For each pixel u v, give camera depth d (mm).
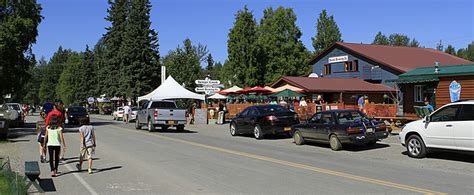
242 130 22891
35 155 15594
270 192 8953
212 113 38812
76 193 9172
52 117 11461
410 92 26844
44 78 132500
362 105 25641
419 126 13891
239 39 56031
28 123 40125
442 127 13133
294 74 61375
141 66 58062
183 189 9367
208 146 18094
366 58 44188
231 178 10594
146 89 57906
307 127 17938
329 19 77250
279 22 62344
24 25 28859
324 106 26938
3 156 15258
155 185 9859
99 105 81438
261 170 11742
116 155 15211
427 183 9711
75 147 18188
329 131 16625
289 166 12422
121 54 58531
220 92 37656
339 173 11156
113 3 70000
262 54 58281
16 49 28156
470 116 12531
